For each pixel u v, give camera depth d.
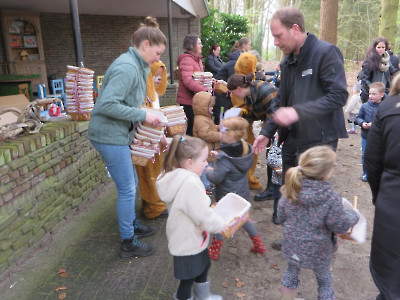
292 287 2.18
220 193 2.86
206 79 5.08
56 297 2.39
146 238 3.20
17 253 2.68
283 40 2.43
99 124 2.60
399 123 1.67
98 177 4.20
